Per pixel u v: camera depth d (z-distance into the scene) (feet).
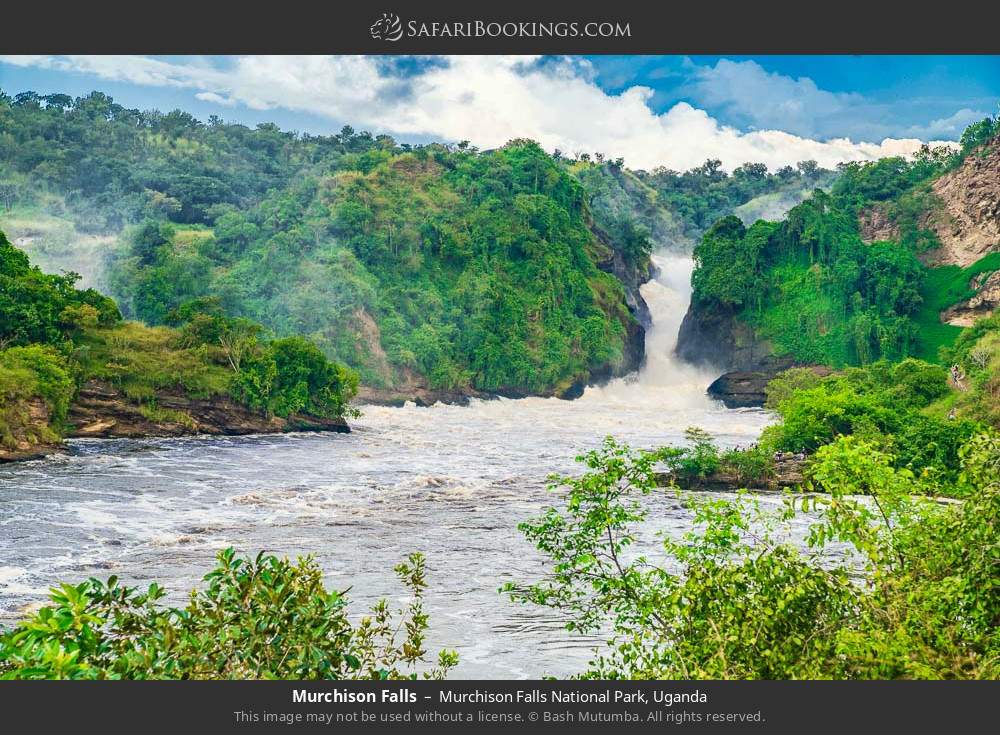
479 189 521.24
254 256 455.63
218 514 152.66
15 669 28.68
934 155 583.17
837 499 42.73
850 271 476.54
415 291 456.86
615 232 602.03
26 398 211.20
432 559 124.77
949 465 187.01
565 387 460.55
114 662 29.89
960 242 506.89
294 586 33.94
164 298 445.37
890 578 39.93
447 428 321.52
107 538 131.44
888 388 297.53
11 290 246.68
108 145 654.53
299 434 279.08
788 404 218.38
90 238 540.93
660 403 454.40
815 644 37.11
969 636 37.63
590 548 46.01
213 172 623.36
